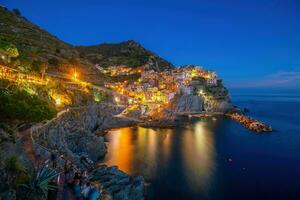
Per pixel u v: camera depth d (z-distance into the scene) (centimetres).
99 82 17600
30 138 4884
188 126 14512
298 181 6600
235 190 6009
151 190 5838
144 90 19725
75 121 9856
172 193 5725
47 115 5544
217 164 7862
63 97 10775
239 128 14150
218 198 5597
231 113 19338
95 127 12375
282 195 5803
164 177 6631
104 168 5606
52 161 3931
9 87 6638
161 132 12625
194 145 10162
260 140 11362
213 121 16575
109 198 3569
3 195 2314
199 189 5991
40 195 2617
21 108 4566
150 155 8544
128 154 8581
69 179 3309
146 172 6950
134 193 4991
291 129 14338
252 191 5975
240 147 10075
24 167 3059
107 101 14700
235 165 7806
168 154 8738
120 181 5159
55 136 6719
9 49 9350
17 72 8681
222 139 11431
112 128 13238
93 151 7969
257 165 7856
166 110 17262
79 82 14188
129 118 14462
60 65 14912
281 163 8088
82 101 12150
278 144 10656
